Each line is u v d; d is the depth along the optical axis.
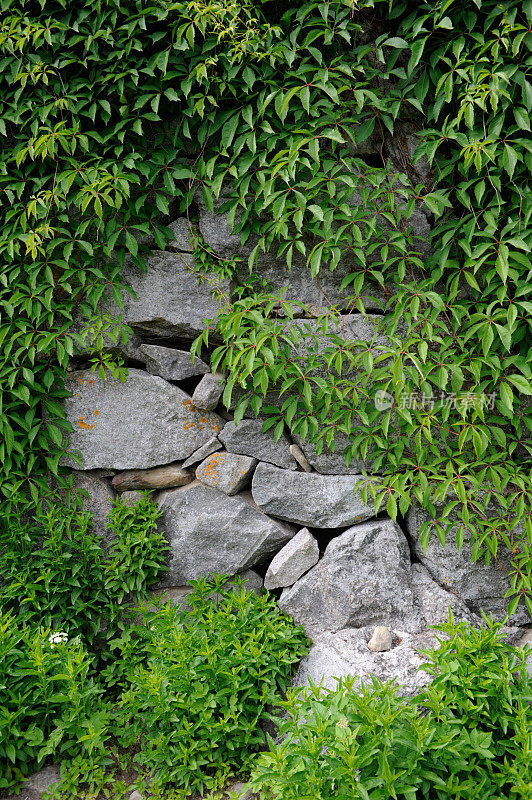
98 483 3.03
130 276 2.90
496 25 2.56
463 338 2.71
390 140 2.79
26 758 2.35
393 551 2.80
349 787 1.79
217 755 2.31
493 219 2.57
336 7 2.59
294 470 2.95
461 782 1.96
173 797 2.26
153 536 2.87
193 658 2.41
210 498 2.98
